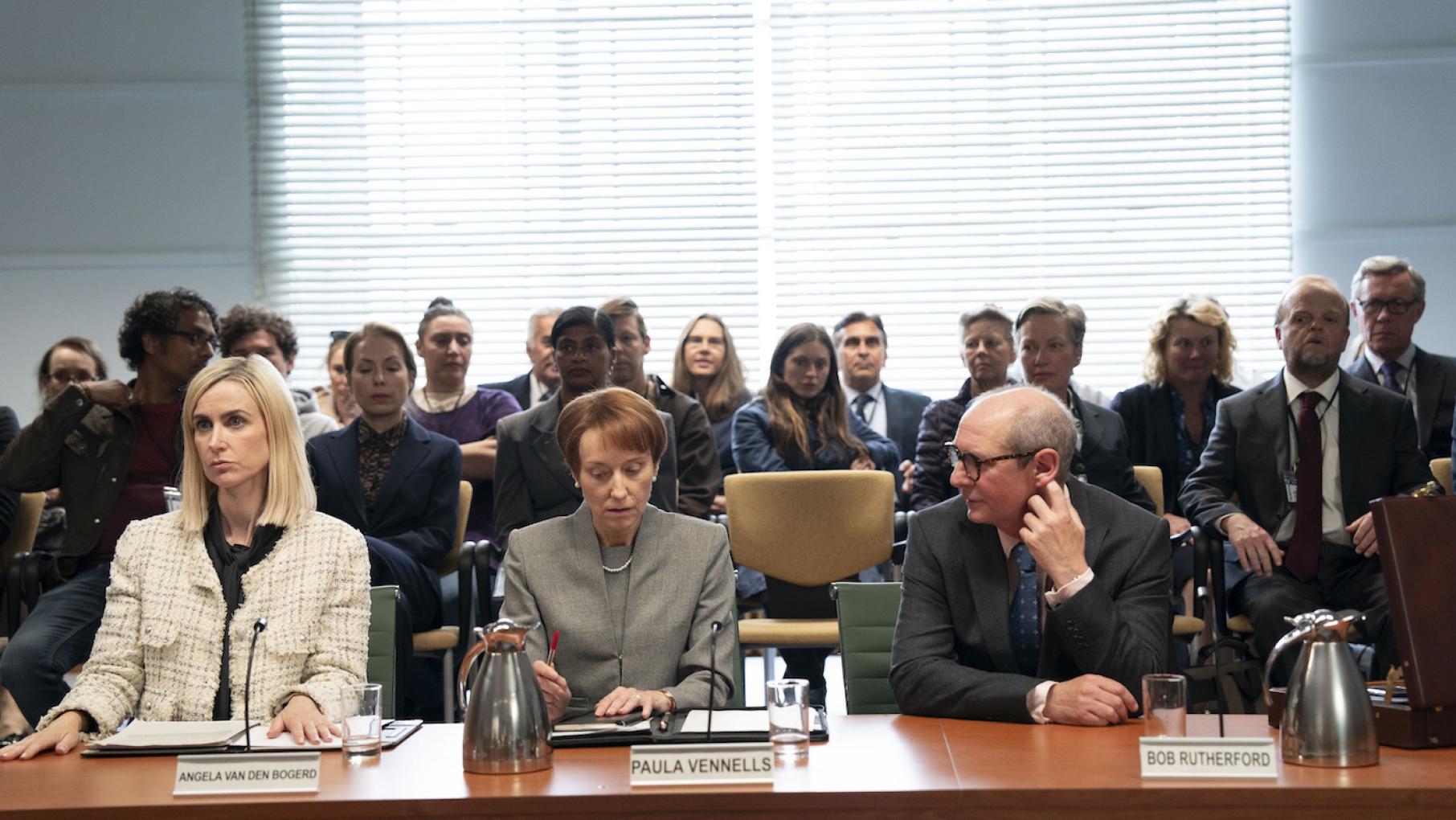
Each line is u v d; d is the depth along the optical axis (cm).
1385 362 493
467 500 436
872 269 672
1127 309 663
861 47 671
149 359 412
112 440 404
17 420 509
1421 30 645
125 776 179
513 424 431
